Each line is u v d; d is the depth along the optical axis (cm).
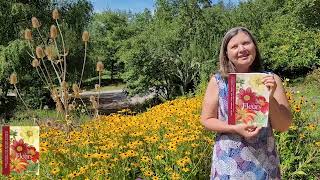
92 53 2581
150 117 588
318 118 554
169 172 428
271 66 2827
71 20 2450
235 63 288
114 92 3722
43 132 556
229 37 289
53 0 2466
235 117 278
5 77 2227
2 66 2166
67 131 561
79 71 2448
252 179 283
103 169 418
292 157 484
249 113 276
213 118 293
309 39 2659
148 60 2303
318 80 1892
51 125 630
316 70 2023
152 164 458
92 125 577
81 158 460
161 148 443
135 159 462
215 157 295
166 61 2303
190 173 426
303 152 505
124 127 510
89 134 512
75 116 739
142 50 2322
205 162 450
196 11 2438
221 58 295
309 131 521
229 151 286
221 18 2641
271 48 2786
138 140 462
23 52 2166
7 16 2344
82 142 482
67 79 2358
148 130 512
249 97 275
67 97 632
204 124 294
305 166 483
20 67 2209
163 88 2355
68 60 2406
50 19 2397
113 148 455
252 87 275
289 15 2898
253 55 288
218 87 293
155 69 2309
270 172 288
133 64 2331
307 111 566
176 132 480
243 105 276
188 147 451
